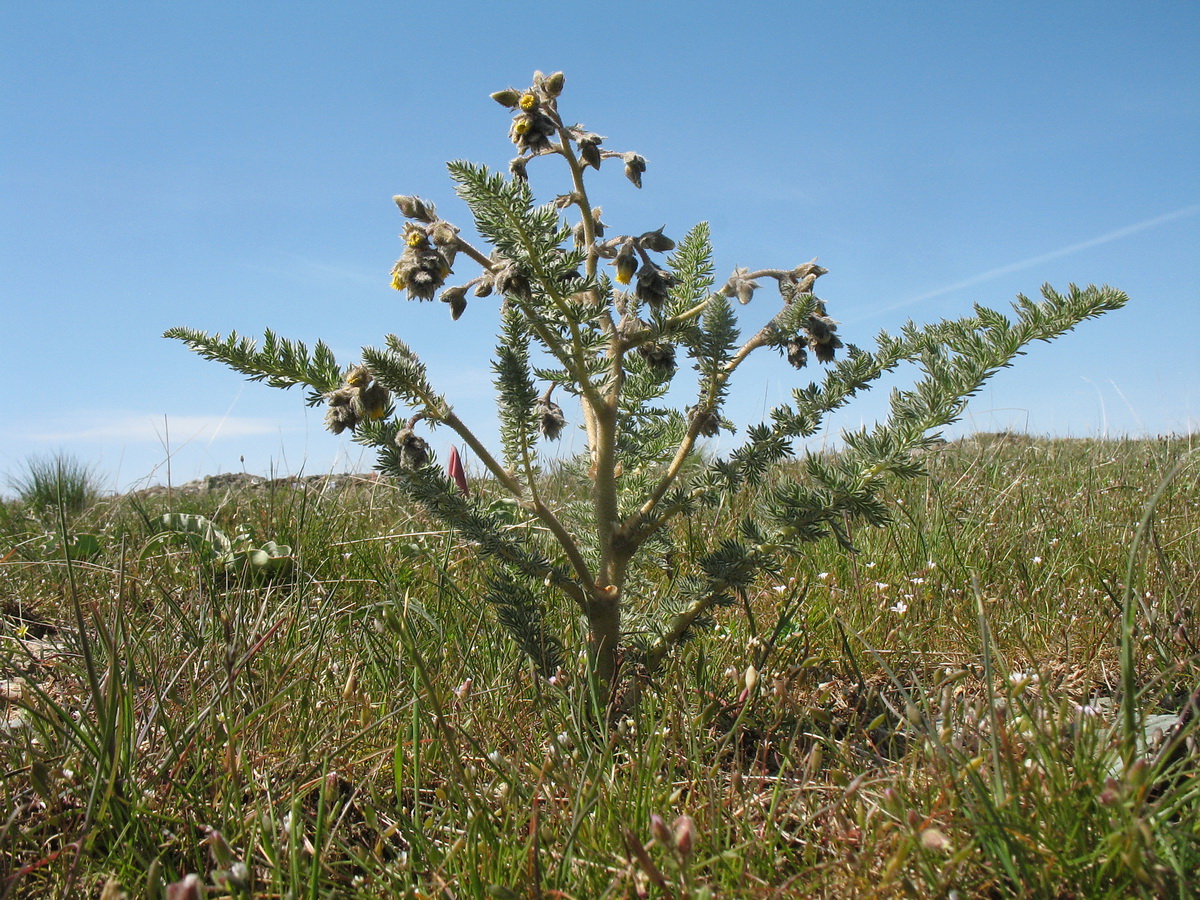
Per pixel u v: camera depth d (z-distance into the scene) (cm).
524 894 157
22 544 451
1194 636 263
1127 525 411
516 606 258
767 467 248
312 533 434
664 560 308
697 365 248
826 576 369
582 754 212
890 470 236
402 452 242
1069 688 258
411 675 249
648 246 253
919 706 244
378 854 182
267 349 237
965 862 156
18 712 254
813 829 179
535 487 248
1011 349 217
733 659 282
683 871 140
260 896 164
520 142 247
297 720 229
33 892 167
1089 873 149
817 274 249
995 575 372
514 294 224
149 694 240
